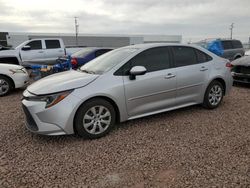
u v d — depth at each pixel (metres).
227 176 2.98
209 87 5.44
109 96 4.14
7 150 3.80
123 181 2.96
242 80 8.12
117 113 4.39
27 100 4.03
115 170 3.19
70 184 2.92
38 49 12.88
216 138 4.08
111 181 2.96
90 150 3.75
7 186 2.91
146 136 4.20
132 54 4.54
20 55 12.36
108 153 3.64
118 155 3.57
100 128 4.16
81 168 3.26
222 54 15.07
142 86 4.46
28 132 4.49
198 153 3.57
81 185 2.90
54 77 4.56
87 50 11.17
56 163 3.39
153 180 2.96
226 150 3.64
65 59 10.19
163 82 4.70
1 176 3.11
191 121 4.88
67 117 3.85
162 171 3.14
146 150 3.71
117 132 4.39
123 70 4.38
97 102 4.07
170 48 4.97
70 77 4.35
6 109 6.02
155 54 4.76
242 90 7.84
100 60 5.00
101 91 4.07
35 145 3.96
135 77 4.41
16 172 3.19
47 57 13.12
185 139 4.06
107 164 3.34
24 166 3.33
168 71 4.79
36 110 3.83
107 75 4.23
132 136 4.21
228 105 5.98
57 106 3.80
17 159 3.52
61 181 2.98
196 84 5.20
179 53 5.06
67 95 3.87
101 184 2.91
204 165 3.24
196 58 5.30
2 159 3.53
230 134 4.23
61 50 13.46
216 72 5.49
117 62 4.46
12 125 4.86
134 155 3.56
